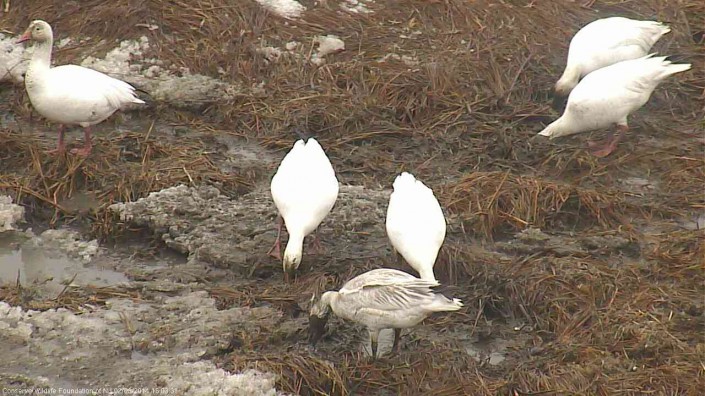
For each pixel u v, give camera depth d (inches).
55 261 495.2
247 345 429.4
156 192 534.9
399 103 627.8
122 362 417.1
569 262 487.5
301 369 411.2
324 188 482.3
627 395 399.5
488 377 413.7
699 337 436.1
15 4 700.0
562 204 536.4
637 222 533.3
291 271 467.8
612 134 610.5
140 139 592.1
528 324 455.2
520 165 579.2
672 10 733.9
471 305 462.0
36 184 547.2
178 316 445.7
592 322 447.2
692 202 549.0
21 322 433.7
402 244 456.8
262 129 611.5
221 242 499.2
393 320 406.3
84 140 595.2
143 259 499.2
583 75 625.9
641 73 571.5
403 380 410.6
